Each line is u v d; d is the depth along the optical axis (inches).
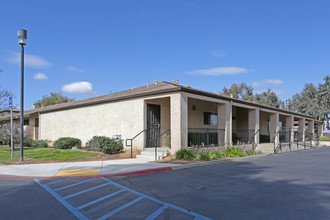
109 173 361.7
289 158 621.3
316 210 205.0
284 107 1940.2
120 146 591.8
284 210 205.3
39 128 942.4
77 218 189.0
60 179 337.7
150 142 601.6
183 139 520.1
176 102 524.1
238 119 952.9
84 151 622.5
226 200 234.2
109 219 186.5
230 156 591.8
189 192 264.2
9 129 705.6
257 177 346.9
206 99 598.2
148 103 605.6
